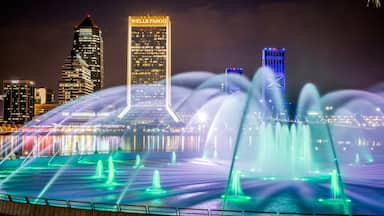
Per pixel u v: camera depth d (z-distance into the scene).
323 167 72.62
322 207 39.19
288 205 39.72
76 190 48.22
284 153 75.06
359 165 80.44
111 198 43.16
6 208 30.38
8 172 66.94
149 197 43.59
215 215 33.41
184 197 43.44
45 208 29.31
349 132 130.62
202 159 94.62
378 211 37.72
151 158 97.94
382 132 130.00
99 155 100.88
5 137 181.00
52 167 75.25
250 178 55.94
